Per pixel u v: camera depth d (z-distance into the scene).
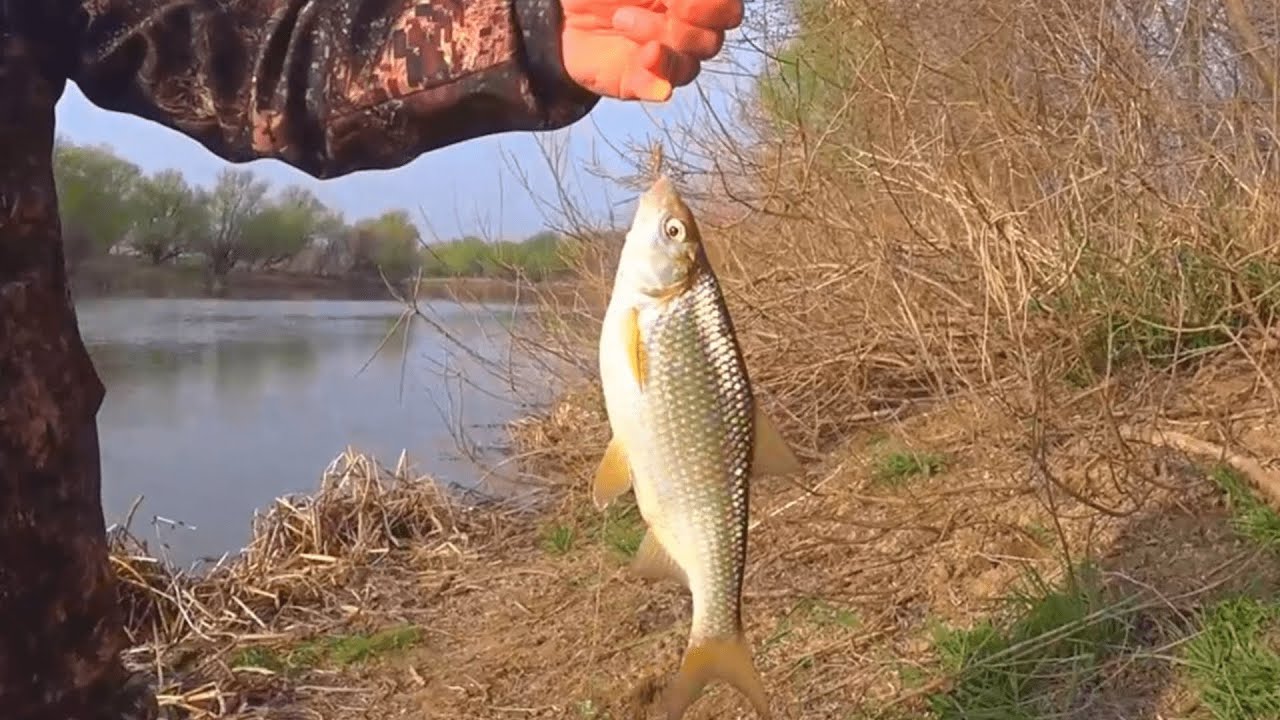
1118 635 0.86
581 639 1.18
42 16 0.47
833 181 1.48
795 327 1.55
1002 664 0.86
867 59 1.43
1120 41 1.30
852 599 1.04
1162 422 1.09
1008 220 1.18
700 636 0.59
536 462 1.92
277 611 1.42
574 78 0.50
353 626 1.36
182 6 0.49
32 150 0.45
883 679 0.93
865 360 1.44
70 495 0.45
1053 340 1.22
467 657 1.22
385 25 0.51
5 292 0.43
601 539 1.46
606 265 1.98
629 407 0.57
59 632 0.45
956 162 1.27
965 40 1.47
